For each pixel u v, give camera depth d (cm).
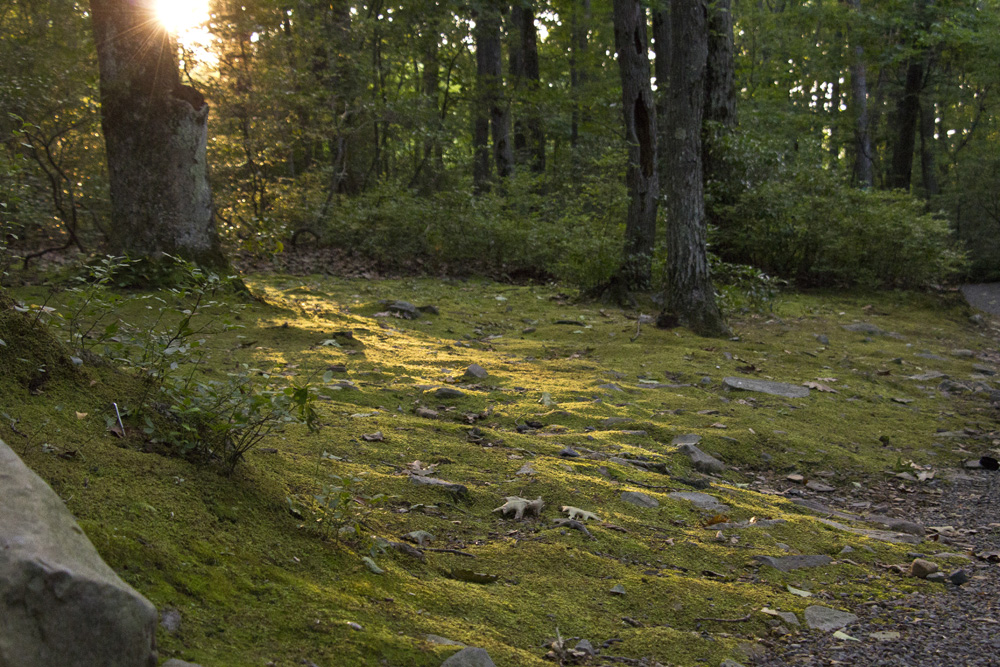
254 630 220
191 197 877
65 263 940
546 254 1462
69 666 164
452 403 605
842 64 2536
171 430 301
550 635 275
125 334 384
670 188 1009
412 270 1435
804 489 542
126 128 858
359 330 846
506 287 1341
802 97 3155
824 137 2786
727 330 990
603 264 1217
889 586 361
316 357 684
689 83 985
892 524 468
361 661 220
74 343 331
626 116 1259
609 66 2981
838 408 720
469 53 2605
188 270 386
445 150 2100
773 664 279
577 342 931
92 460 262
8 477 182
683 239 998
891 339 1085
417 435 486
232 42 1409
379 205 1530
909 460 611
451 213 1453
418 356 761
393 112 1772
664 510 423
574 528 371
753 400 712
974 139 2977
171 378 340
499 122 2216
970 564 398
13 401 268
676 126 996
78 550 180
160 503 258
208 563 243
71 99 1112
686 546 377
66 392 287
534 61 2403
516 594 299
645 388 727
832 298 1380
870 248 1459
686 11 973
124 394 305
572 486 428
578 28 2883
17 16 1512
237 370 585
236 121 1502
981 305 1470
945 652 293
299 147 1734
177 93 870
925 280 1493
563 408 618
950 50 2369
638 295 1219
